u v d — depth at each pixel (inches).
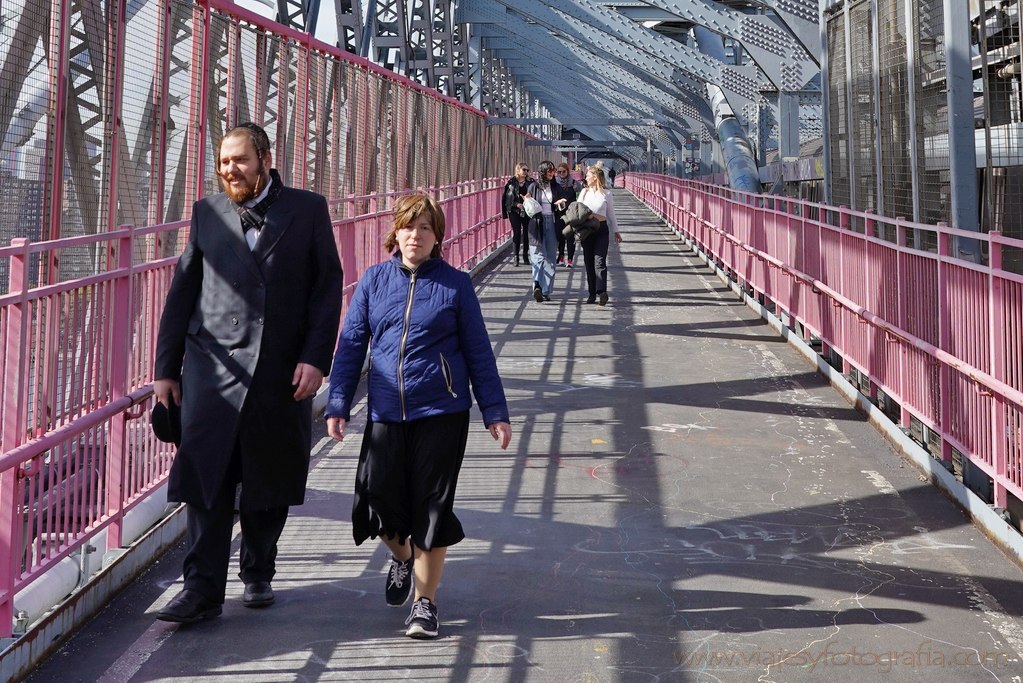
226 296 185.3
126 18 257.8
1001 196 362.6
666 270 875.4
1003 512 234.2
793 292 503.8
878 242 340.2
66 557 195.9
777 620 188.7
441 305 181.2
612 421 347.3
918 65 351.9
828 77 485.4
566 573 212.1
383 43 1092.5
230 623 188.5
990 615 191.5
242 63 337.4
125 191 259.9
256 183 187.2
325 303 186.9
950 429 270.1
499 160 1557.6
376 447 179.8
